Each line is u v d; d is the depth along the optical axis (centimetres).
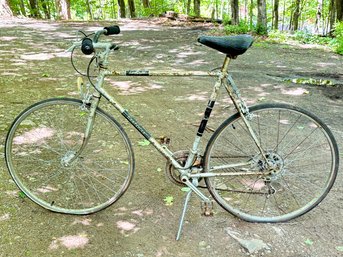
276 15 2317
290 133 417
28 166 334
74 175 327
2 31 1097
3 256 235
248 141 384
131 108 487
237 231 267
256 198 304
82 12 2841
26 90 536
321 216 284
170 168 271
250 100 544
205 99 537
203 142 395
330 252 247
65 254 240
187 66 759
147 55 860
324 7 2194
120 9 2277
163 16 1822
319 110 506
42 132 397
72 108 451
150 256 241
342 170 347
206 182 273
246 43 238
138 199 300
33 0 1916
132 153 277
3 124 412
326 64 820
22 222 267
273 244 255
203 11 3275
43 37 1018
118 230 265
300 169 346
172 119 461
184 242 255
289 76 702
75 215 279
